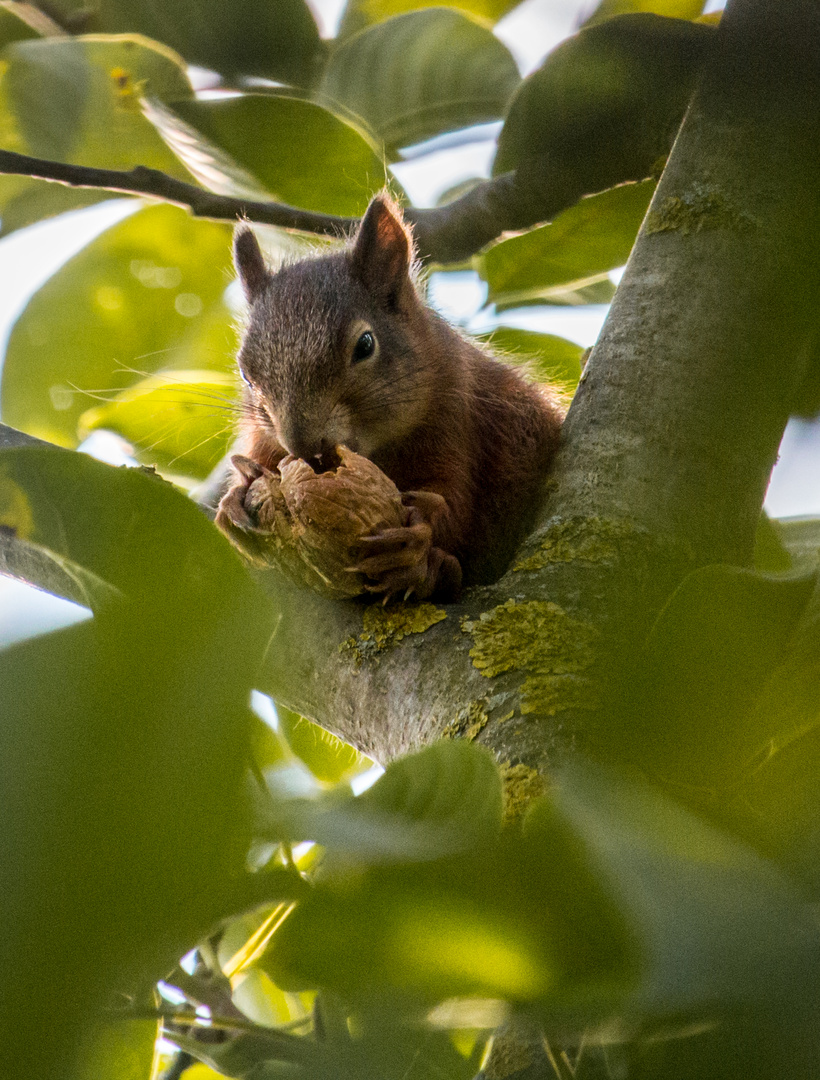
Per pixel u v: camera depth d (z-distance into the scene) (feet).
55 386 14.16
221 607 7.23
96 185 13.97
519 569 13.67
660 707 8.77
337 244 14.21
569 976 6.33
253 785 7.25
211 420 14.07
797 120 13.78
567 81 13.92
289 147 14.03
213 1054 13.64
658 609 13.65
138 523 9.84
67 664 6.48
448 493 13.99
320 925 6.63
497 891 6.48
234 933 13.73
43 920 5.88
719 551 13.69
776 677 8.80
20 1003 5.79
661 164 13.93
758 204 13.76
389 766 8.77
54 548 10.27
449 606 13.67
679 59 13.89
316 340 14.01
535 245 14.05
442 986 6.50
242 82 14.07
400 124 14.08
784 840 7.44
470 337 14.15
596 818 6.44
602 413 13.74
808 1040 5.53
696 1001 5.42
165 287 14.17
